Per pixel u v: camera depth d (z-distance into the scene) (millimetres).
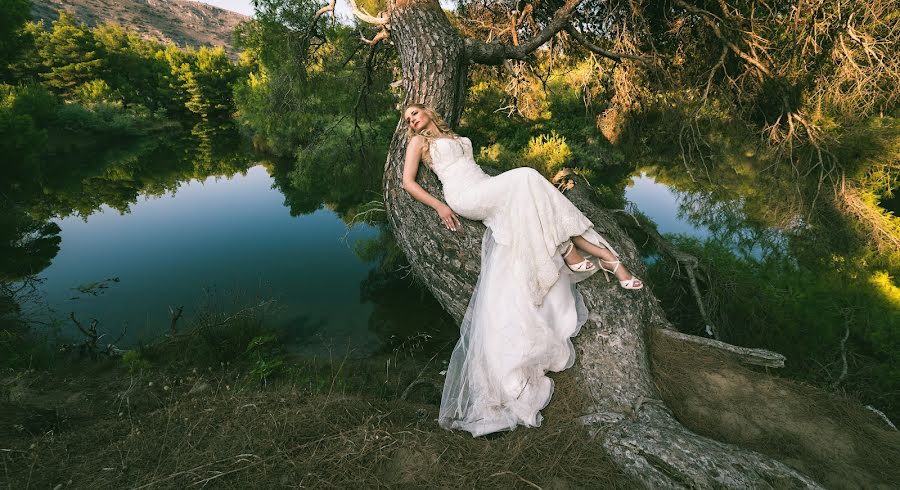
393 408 2883
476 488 1927
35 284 7949
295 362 5602
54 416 3312
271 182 18125
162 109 41844
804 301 5359
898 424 3766
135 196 15875
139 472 2021
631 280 2730
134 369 4992
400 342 6484
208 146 30438
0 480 2029
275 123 11984
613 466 2006
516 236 2680
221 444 2174
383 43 7906
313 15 7816
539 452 2104
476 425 2432
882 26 5855
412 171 3174
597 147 13742
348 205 12656
